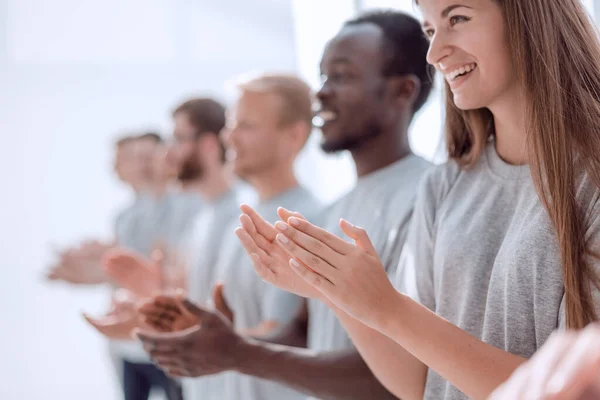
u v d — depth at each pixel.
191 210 3.12
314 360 1.22
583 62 0.90
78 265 2.58
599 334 0.36
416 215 1.12
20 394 4.55
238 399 1.82
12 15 4.80
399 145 1.46
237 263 1.91
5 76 4.85
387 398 1.20
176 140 2.50
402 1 1.74
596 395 0.34
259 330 1.74
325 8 2.84
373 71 1.43
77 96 4.90
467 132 1.07
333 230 1.49
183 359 1.22
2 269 4.86
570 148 0.88
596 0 1.45
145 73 4.88
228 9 4.77
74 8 4.83
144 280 1.99
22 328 4.83
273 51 4.76
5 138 4.88
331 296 0.86
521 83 0.91
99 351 4.83
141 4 4.83
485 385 0.82
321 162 3.87
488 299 0.94
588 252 0.84
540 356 0.37
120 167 3.46
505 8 0.91
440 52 0.94
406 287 1.11
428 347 0.84
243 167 1.92
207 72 4.83
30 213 4.91
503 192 0.98
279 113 1.90
